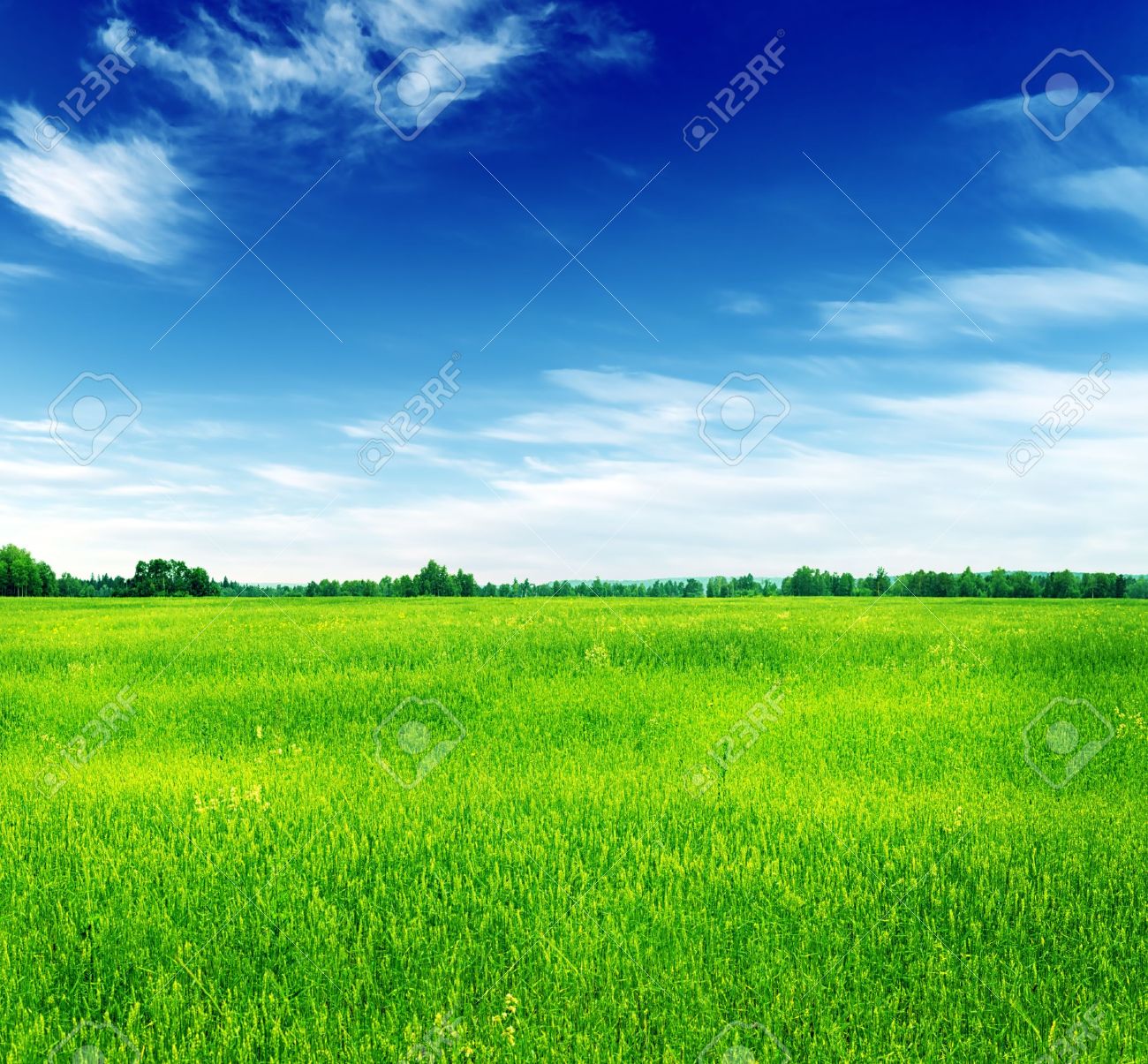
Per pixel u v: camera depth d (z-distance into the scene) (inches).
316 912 229.0
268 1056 174.4
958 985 194.4
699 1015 183.6
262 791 337.4
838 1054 171.5
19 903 233.8
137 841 280.8
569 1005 187.8
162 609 1398.9
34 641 784.9
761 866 256.1
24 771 376.2
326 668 614.5
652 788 341.7
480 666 609.9
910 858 258.1
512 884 246.7
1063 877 244.5
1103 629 797.9
